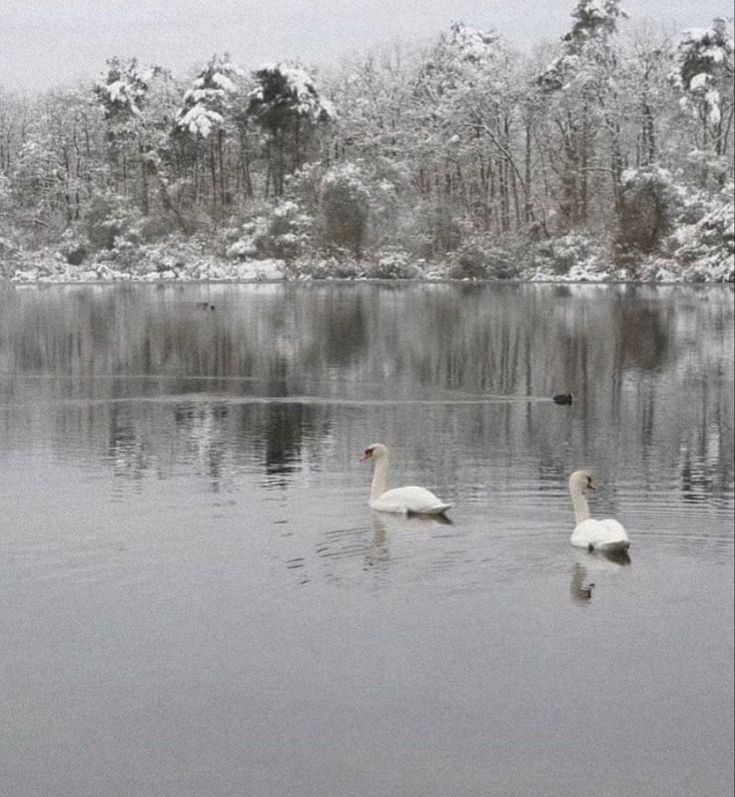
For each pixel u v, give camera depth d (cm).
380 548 1755
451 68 10769
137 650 1382
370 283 9125
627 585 1574
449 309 6669
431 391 3712
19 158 4253
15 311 4475
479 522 1912
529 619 1463
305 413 3234
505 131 10250
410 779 1157
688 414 3266
